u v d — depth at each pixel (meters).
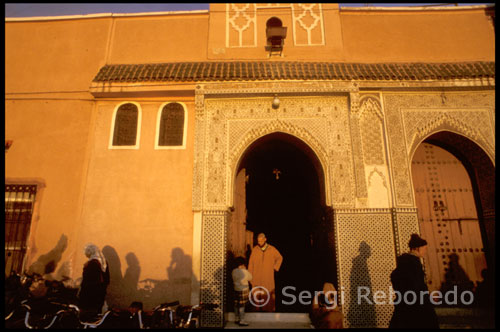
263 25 6.15
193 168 5.29
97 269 3.94
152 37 6.18
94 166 5.43
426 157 5.91
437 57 5.91
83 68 5.95
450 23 6.14
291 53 5.95
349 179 5.18
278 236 8.12
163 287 4.89
